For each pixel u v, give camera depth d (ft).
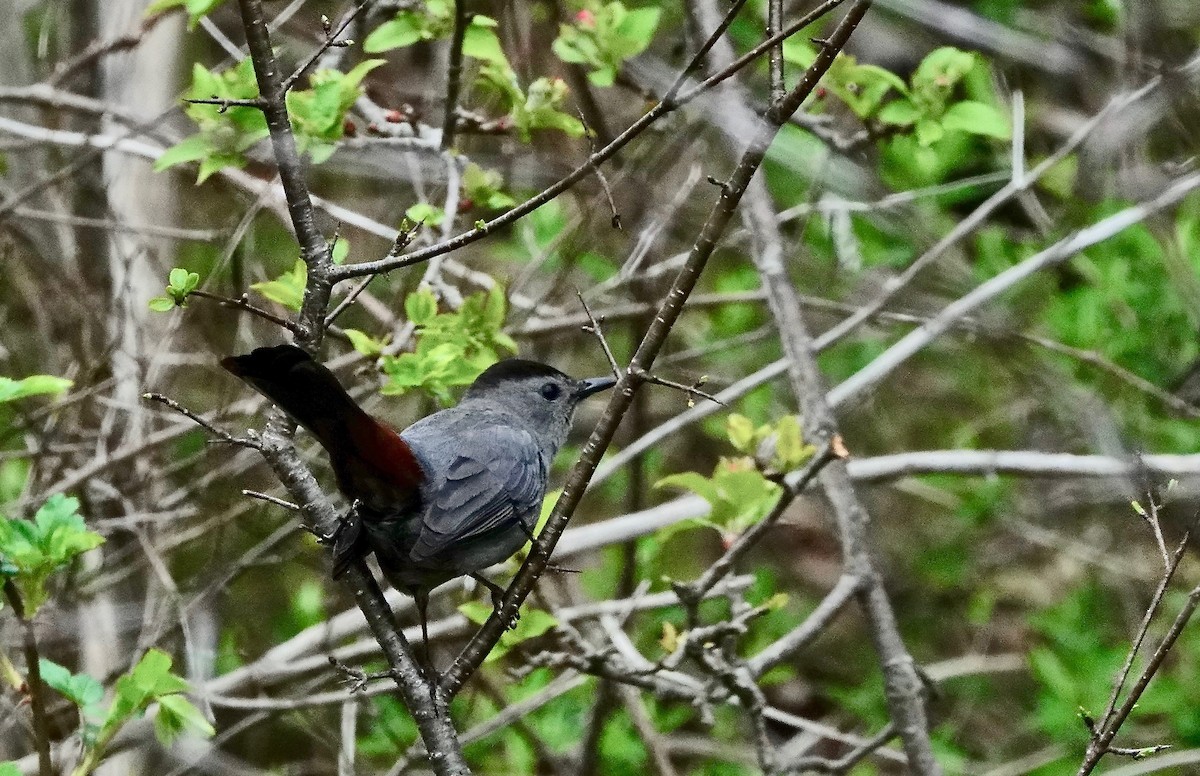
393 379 27.71
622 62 33.24
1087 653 38.86
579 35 31.65
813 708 46.03
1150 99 37.60
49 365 39.50
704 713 27.76
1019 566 46.26
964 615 47.14
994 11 44.42
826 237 42.29
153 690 21.93
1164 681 37.40
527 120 29.96
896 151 38.34
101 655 36.60
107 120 40.63
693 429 47.11
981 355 44.73
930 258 35.04
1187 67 34.76
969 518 43.83
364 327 40.98
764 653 28.04
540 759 39.32
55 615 35.55
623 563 37.88
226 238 36.81
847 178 39.09
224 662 41.27
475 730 35.65
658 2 43.39
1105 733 20.54
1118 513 44.06
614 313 36.52
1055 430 45.03
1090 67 43.16
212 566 36.91
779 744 41.57
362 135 32.12
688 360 45.98
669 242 43.83
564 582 38.86
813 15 19.03
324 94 28.89
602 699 33.83
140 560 36.58
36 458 35.32
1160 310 39.19
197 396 40.91
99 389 35.83
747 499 26.07
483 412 25.88
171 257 40.34
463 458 23.93
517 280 40.60
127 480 37.29
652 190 38.91
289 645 34.30
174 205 41.16
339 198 42.70
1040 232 41.83
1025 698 45.42
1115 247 39.50
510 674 29.35
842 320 43.78
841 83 31.86
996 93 40.91
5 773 26.68
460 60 29.40
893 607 47.24
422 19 29.94
